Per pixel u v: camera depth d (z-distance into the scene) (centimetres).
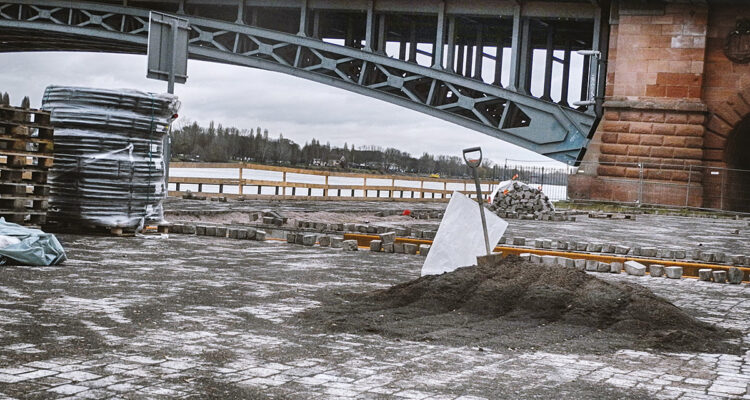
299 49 4897
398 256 1381
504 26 5188
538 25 5169
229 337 626
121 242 1347
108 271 986
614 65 4400
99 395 448
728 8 4191
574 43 5803
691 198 4178
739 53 4172
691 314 859
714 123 4212
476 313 759
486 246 884
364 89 4797
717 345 673
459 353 599
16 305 718
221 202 3150
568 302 765
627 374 556
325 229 1927
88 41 6003
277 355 570
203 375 504
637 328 709
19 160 1265
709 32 4228
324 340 629
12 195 1268
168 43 2066
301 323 698
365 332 666
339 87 4834
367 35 4756
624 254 1606
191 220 2100
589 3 4444
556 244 1664
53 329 623
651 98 4253
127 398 445
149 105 1412
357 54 4759
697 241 2200
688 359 614
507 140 4569
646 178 4250
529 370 554
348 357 571
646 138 4259
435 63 4641
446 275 829
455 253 920
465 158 888
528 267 842
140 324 662
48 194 1335
